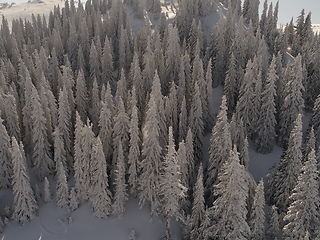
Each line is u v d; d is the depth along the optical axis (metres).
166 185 40.53
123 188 46.69
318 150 44.44
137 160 46.56
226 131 44.00
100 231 46.91
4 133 50.06
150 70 64.25
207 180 46.97
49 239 46.50
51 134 55.81
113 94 73.31
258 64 63.84
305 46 79.56
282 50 78.44
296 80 55.56
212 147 46.25
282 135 59.50
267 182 51.31
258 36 71.88
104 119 49.59
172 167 39.53
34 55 76.81
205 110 59.62
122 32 77.69
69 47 81.31
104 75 72.94
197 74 62.44
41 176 54.34
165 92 67.31
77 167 47.69
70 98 59.34
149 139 44.88
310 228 37.88
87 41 81.56
